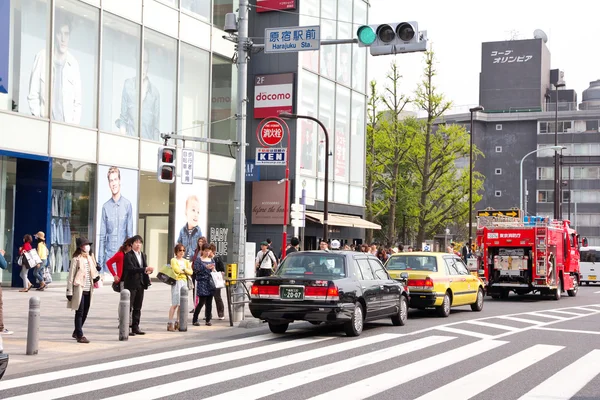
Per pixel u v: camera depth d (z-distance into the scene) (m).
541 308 24.05
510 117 91.38
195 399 8.34
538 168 90.25
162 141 29.69
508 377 10.12
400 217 57.03
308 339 14.49
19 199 24.62
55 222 24.78
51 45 24.50
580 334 15.80
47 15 24.38
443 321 18.58
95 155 26.31
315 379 9.77
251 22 36.78
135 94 28.31
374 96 48.75
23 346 12.60
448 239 76.00
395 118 48.84
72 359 11.55
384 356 12.07
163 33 29.72
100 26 26.48
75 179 25.55
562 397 8.73
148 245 29.11
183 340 14.28
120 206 27.41
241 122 17.42
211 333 15.47
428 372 10.46
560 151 80.69
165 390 8.88
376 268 16.52
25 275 23.31
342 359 11.70
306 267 15.22
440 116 50.25
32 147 23.80
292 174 35.69
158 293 25.94
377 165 49.94
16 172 24.70
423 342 14.02
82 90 25.81
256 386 9.20
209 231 32.38
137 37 28.36
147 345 13.43
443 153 48.44
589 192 88.38
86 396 8.45
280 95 35.84
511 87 95.50
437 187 51.41
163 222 29.72
